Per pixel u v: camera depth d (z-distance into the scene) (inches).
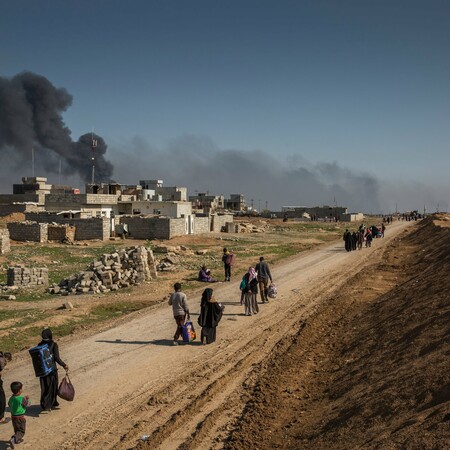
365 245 1927.9
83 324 761.6
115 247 1865.2
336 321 721.0
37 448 358.6
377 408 342.3
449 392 312.8
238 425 390.6
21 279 1128.2
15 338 684.7
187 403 434.9
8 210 2620.6
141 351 592.1
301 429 371.6
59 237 1978.3
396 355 450.6
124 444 362.0
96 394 459.8
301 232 2933.1
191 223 2406.5
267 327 699.4
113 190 3152.1
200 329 698.2
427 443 255.4
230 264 1145.4
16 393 370.6
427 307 554.9
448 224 2006.6
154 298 951.6
